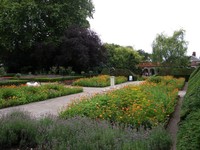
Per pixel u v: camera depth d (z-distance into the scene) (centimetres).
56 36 3112
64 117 590
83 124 461
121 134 392
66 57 3036
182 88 1859
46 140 415
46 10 3031
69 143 367
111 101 671
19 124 459
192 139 281
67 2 3172
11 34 3077
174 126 643
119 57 4434
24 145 432
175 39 4350
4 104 929
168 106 754
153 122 532
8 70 3562
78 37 3056
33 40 3212
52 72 3042
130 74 3062
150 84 1240
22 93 1108
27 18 3030
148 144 351
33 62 3481
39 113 812
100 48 3256
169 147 387
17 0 3025
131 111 580
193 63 6297
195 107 424
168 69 3139
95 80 2073
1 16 2964
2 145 432
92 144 347
